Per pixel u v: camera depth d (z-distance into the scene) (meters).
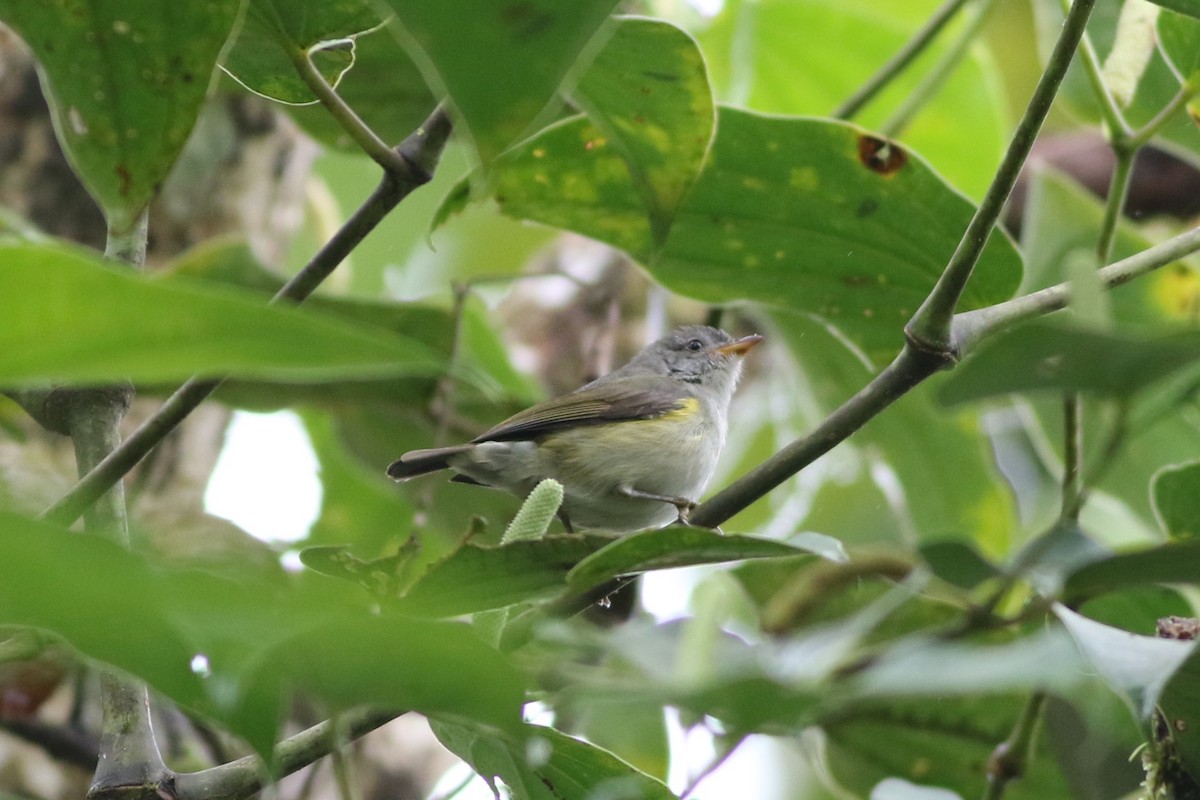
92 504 6.02
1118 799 7.31
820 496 15.70
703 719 6.29
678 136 6.69
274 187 12.70
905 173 8.04
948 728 9.12
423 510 10.80
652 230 7.11
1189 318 10.44
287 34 5.73
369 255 16.78
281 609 2.62
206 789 5.46
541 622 5.30
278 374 2.26
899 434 12.03
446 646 2.82
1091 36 9.70
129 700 5.60
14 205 11.56
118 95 5.08
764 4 15.34
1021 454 15.20
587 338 15.31
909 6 16.55
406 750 12.76
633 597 10.33
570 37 3.11
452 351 11.03
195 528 8.34
